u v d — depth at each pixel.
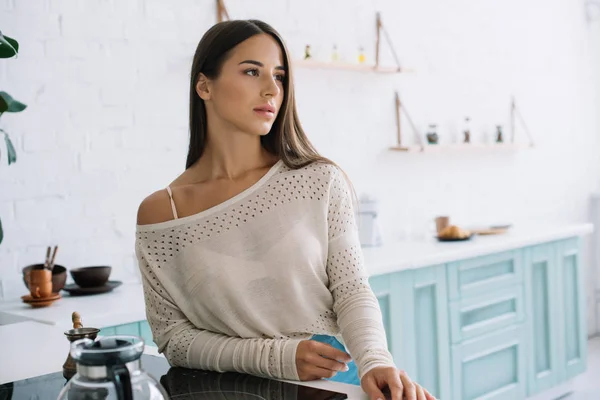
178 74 3.34
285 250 1.54
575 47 5.57
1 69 2.81
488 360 3.78
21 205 2.87
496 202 4.96
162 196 1.59
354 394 1.31
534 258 4.06
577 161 5.61
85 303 2.63
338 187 1.62
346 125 4.05
